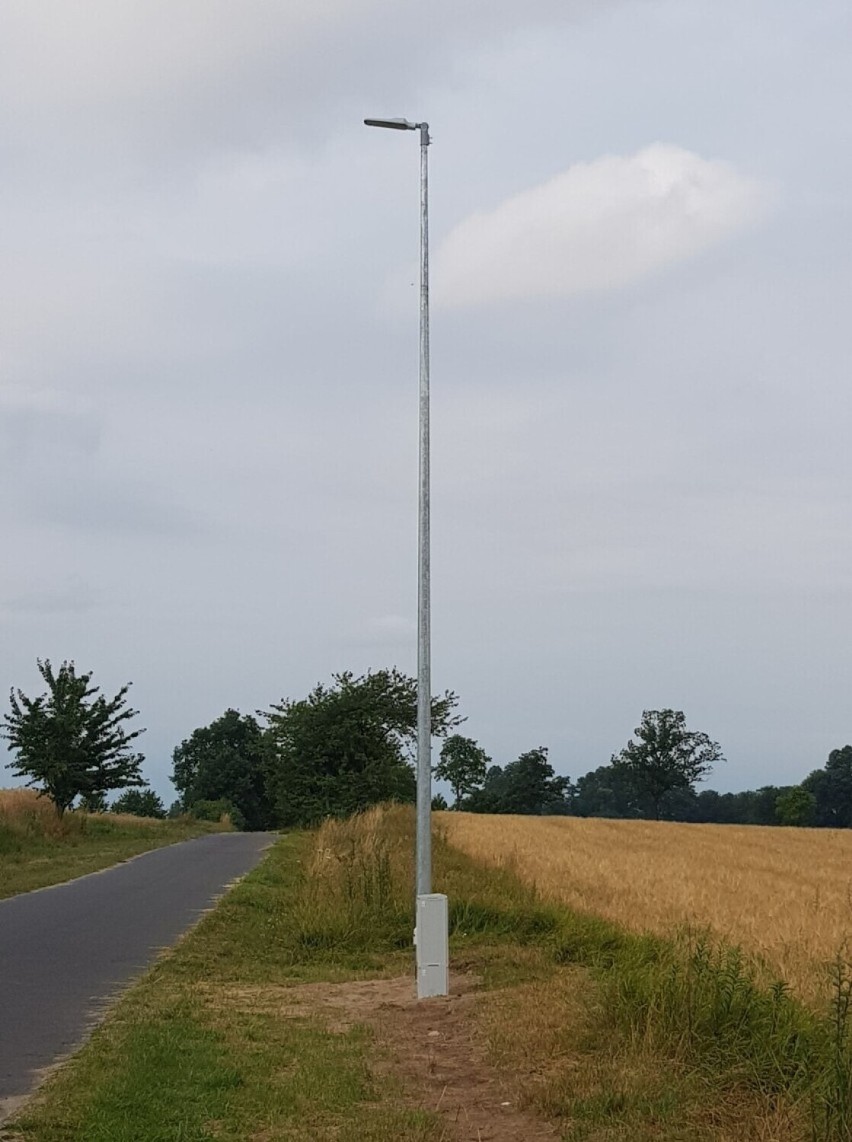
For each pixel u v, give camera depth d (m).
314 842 37.41
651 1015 9.30
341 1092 8.58
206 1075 8.90
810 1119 7.14
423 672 14.48
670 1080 8.23
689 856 37.00
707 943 12.41
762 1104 7.51
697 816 141.38
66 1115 7.79
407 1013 11.94
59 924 18.61
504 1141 7.46
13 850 34.94
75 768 43.69
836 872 32.25
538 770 127.00
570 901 19.33
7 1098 8.33
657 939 13.50
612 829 59.69
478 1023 11.06
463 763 122.50
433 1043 10.46
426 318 15.38
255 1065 9.36
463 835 40.66
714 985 9.45
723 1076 8.16
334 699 47.31
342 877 20.69
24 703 43.59
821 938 14.58
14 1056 9.68
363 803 46.28
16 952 15.69
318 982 14.10
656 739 126.88
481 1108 8.26
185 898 22.56
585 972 13.39
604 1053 9.20
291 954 16.11
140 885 25.31
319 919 17.17
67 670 44.38
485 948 15.76
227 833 58.50
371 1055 9.92
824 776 128.12
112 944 16.45
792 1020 8.72
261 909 20.80
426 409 15.16
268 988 13.55
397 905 18.02
